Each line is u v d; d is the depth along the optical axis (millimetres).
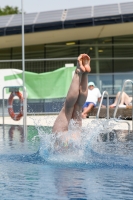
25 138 15594
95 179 7398
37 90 27953
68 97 9672
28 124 24750
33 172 8070
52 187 6691
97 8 43844
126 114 25703
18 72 28000
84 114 27594
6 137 16094
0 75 28109
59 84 27844
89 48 44781
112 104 28969
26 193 6262
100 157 9945
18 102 28078
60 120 9844
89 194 6207
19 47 45312
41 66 37750
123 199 5922
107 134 17422
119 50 44500
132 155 10531
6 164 9039
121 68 44375
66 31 42094
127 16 40750
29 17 43750
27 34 42062
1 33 41938
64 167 8648
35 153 10594
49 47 44969
